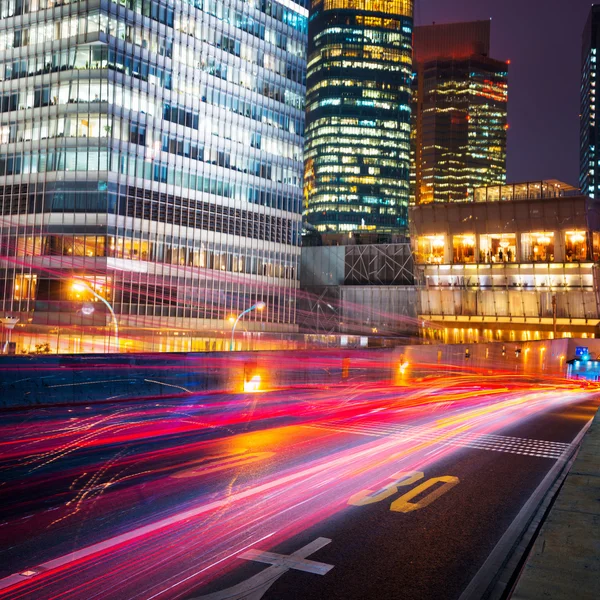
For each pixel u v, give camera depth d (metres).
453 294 95.50
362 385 33.38
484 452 13.65
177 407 19.73
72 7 76.31
